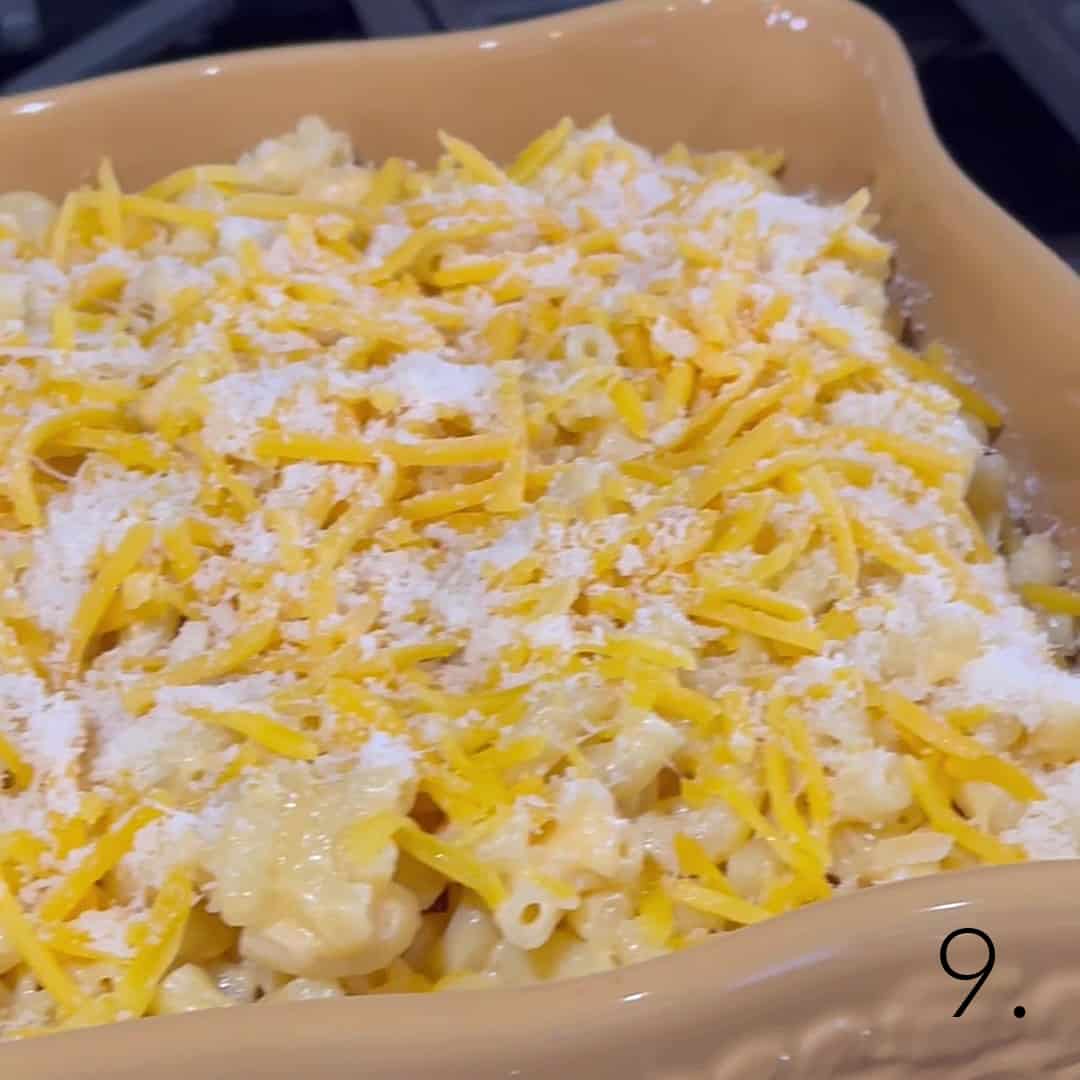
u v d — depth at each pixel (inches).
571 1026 5.9
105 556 7.9
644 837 7.2
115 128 10.7
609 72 11.1
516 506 8.2
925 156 10.0
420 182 10.5
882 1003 6.2
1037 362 9.2
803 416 8.7
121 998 6.5
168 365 8.8
